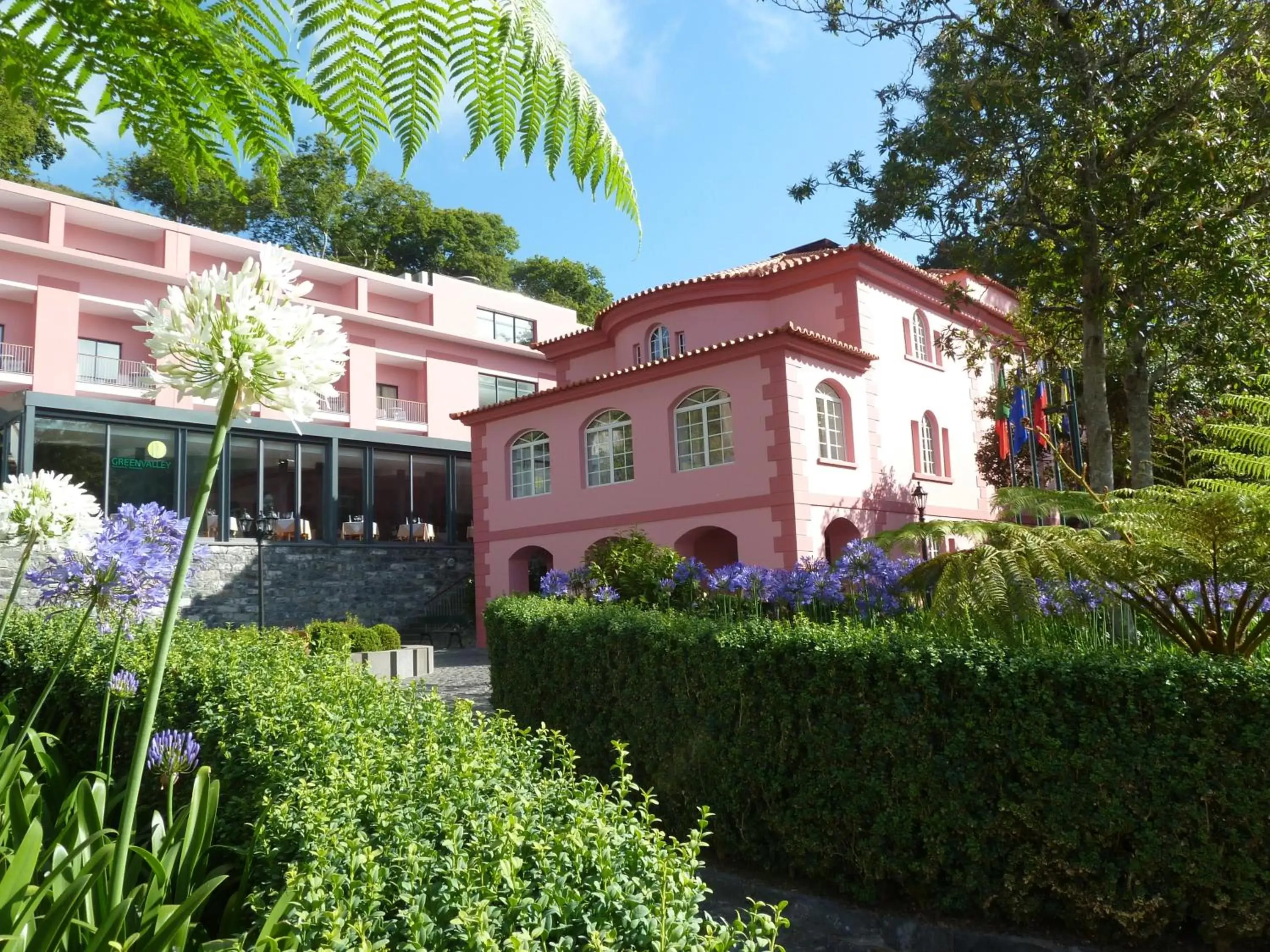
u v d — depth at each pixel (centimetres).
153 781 371
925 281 1988
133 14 133
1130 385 1052
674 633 567
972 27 954
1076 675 402
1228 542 467
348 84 149
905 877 434
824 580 805
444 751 312
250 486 2330
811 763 470
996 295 2355
